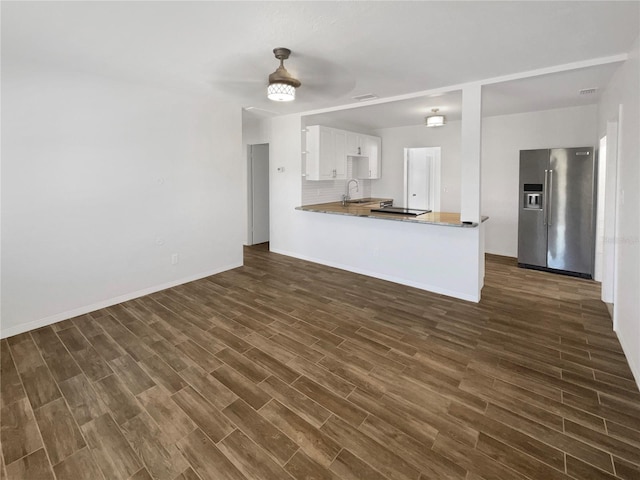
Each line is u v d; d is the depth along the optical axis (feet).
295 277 15.51
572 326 10.34
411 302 12.42
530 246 16.38
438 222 12.42
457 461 5.54
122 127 12.09
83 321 10.93
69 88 10.71
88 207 11.45
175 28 7.72
